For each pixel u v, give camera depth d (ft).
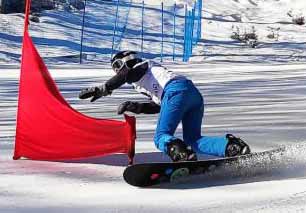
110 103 46.32
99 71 94.48
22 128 22.71
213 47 165.99
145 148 25.16
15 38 137.08
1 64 108.47
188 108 21.40
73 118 22.06
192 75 84.12
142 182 18.01
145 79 21.43
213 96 51.13
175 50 155.94
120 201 16.66
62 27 154.20
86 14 171.22
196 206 15.94
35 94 22.43
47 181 19.29
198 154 23.20
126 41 156.25
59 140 22.35
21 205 16.22
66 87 63.72
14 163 22.24
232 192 17.53
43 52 128.88
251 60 140.97
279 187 18.03
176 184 18.74
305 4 228.63
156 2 199.82
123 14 180.75
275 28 205.26
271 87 60.64
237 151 20.43
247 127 31.14
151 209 15.72
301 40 190.80
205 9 213.87
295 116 35.63
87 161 22.70
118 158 23.16
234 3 228.22
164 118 20.67
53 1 170.91
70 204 16.37
